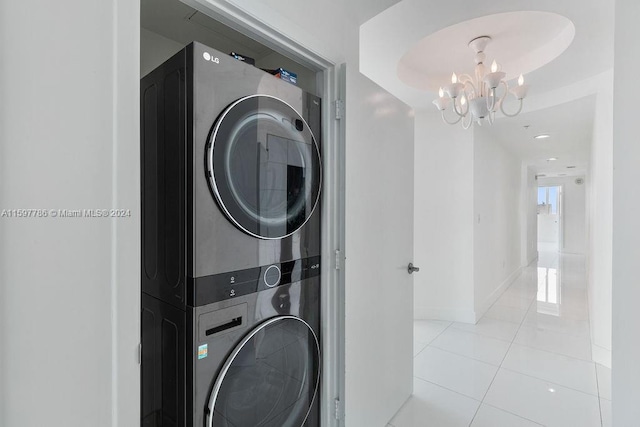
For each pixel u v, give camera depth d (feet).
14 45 1.75
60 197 1.94
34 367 1.85
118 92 2.18
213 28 5.18
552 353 8.86
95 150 2.08
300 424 4.41
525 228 21.09
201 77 3.20
